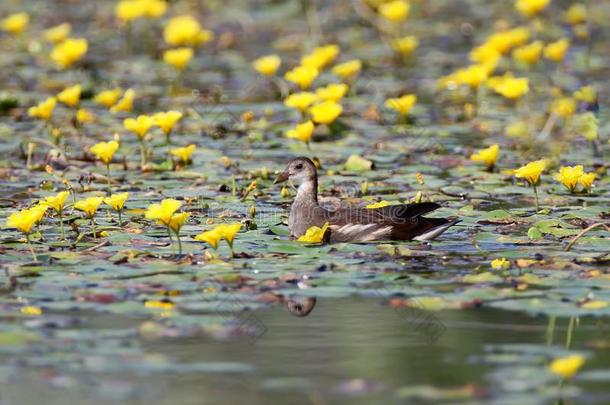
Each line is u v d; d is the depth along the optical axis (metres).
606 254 12.62
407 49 26.44
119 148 19.11
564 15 32.22
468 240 13.45
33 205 15.05
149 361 9.59
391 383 9.23
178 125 21.11
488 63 22.02
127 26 28.61
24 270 11.91
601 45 28.78
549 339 10.20
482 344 10.09
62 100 19.33
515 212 14.73
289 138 20.09
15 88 24.34
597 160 18.38
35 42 29.14
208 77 25.89
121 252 12.51
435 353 9.90
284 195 15.87
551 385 9.11
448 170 17.70
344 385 9.18
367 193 16.00
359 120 21.75
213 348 10.08
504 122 21.44
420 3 34.69
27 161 18.12
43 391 8.98
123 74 26.12
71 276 11.71
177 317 10.45
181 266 12.12
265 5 34.53
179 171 17.28
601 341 10.12
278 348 10.11
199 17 32.84
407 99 20.52
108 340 10.08
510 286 11.46
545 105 22.94
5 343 9.89
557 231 13.59
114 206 13.50
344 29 31.38
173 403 8.80
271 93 24.27
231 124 21.09
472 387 9.04
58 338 10.08
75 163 17.91
